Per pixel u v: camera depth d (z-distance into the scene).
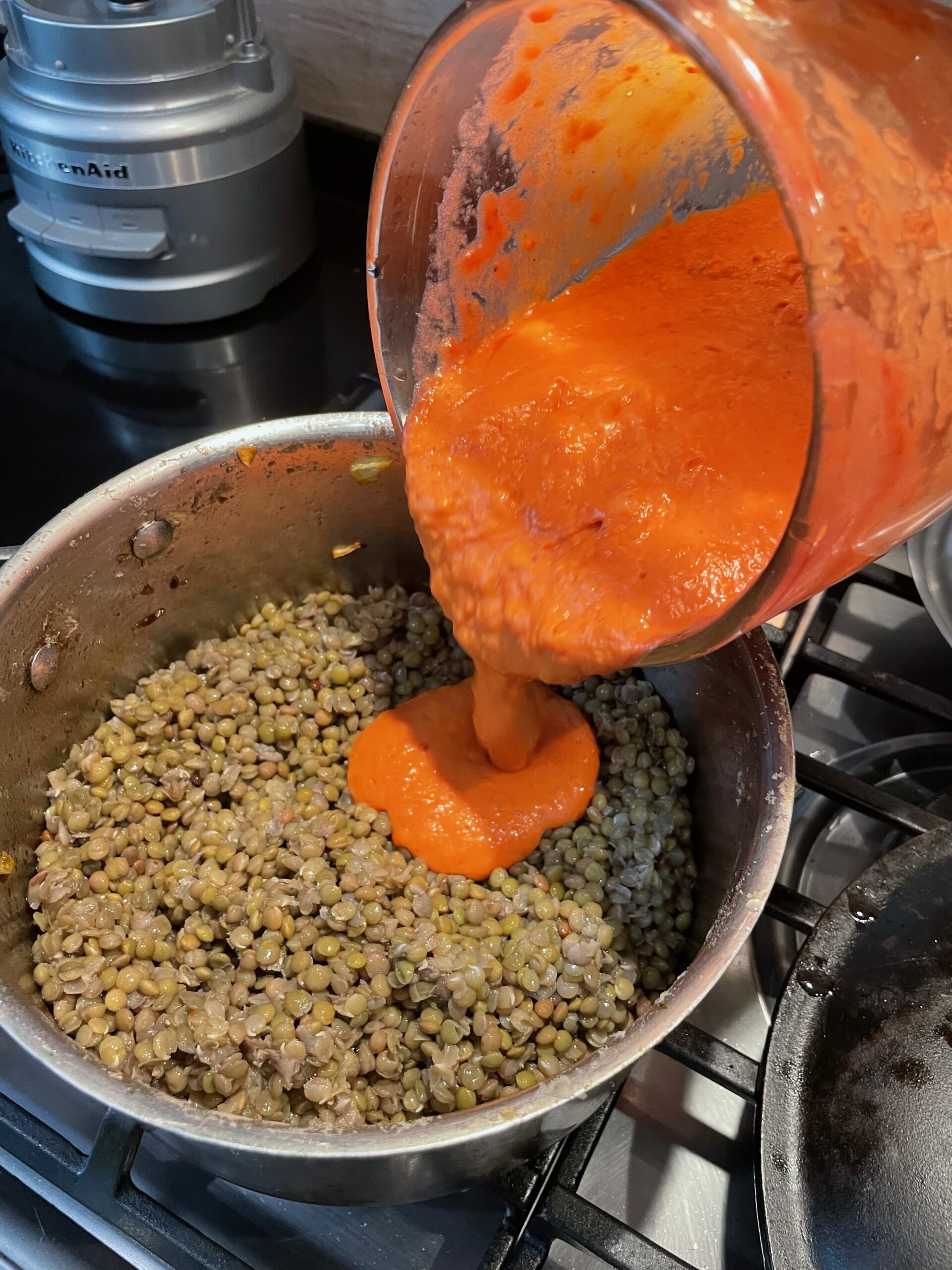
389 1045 1.05
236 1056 0.98
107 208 1.62
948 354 0.68
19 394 1.69
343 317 1.84
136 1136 0.97
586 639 0.91
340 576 1.52
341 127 1.95
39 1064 1.09
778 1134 0.94
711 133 1.05
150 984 1.06
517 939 1.14
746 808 1.08
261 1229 0.99
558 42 0.87
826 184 0.60
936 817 1.16
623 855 1.26
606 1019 1.11
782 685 1.08
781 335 1.00
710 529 0.90
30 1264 0.96
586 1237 0.91
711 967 0.86
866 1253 0.88
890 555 1.53
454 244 1.04
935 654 1.47
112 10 1.53
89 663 1.29
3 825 1.13
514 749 1.29
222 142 1.59
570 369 1.04
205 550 1.35
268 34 1.85
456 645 1.50
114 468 1.58
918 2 0.75
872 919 1.07
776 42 0.61
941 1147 0.93
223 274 1.74
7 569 1.10
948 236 0.67
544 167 1.03
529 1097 0.78
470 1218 1.00
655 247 1.13
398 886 1.20
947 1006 1.01
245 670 1.42
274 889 1.18
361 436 1.29
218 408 1.67
